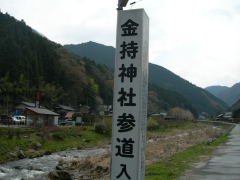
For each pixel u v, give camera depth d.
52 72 102.00
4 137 35.50
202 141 41.38
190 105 184.75
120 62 7.48
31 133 41.91
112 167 7.34
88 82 113.56
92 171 21.08
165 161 19.38
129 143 7.24
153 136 63.59
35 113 55.66
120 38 7.53
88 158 27.42
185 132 78.38
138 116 7.22
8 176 21.75
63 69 107.62
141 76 7.29
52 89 92.00
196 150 27.16
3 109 73.44
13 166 26.05
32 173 22.91
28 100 82.81
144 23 7.46
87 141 48.81
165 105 154.75
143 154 7.44
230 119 138.12
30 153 33.22
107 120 67.62
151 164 18.17
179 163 18.56
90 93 109.44
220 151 26.36
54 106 87.12
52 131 46.84
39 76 93.62
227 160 20.06
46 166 26.06
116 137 7.36
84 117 73.62
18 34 111.56
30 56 94.19
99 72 140.75
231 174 14.69
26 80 86.69
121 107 7.38
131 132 7.25
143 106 7.41
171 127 92.06
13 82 84.75
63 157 32.34
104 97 126.81
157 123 84.75
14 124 53.81
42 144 39.16
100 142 50.38
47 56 103.69
